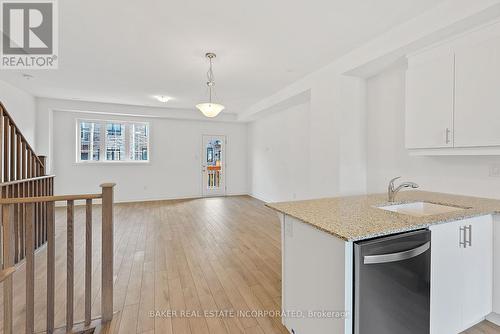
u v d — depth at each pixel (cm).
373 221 148
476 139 195
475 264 173
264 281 249
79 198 183
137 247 341
